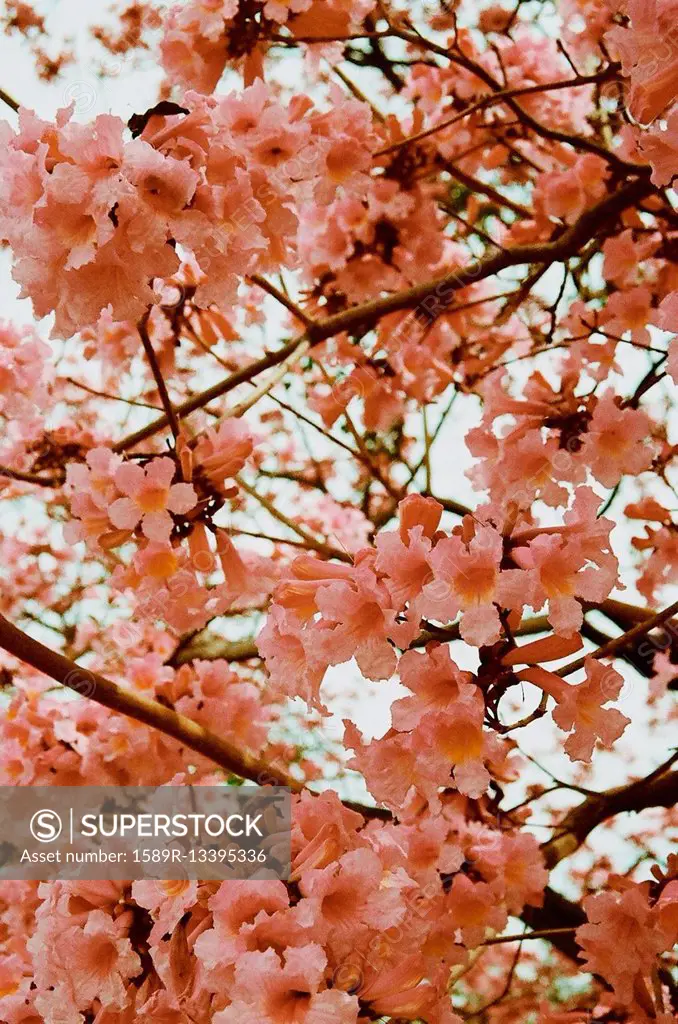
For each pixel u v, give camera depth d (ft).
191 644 17.40
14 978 10.50
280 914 6.67
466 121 15.49
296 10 10.71
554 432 10.56
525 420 10.39
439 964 8.18
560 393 10.82
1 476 13.70
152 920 7.88
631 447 10.21
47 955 7.97
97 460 9.29
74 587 19.45
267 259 9.96
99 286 7.39
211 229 7.43
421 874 9.17
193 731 10.71
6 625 9.80
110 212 7.22
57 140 7.19
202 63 10.93
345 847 7.61
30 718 12.57
